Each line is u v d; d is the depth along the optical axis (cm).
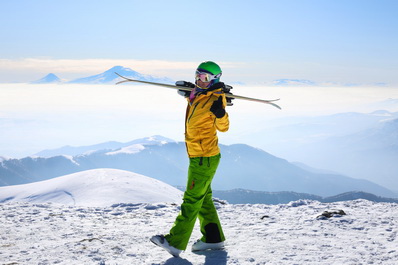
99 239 450
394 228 466
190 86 368
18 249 418
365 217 542
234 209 691
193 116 354
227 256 366
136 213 699
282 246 398
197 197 360
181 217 357
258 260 350
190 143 361
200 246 388
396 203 697
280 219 559
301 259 350
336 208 648
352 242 408
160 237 354
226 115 345
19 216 665
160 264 346
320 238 431
